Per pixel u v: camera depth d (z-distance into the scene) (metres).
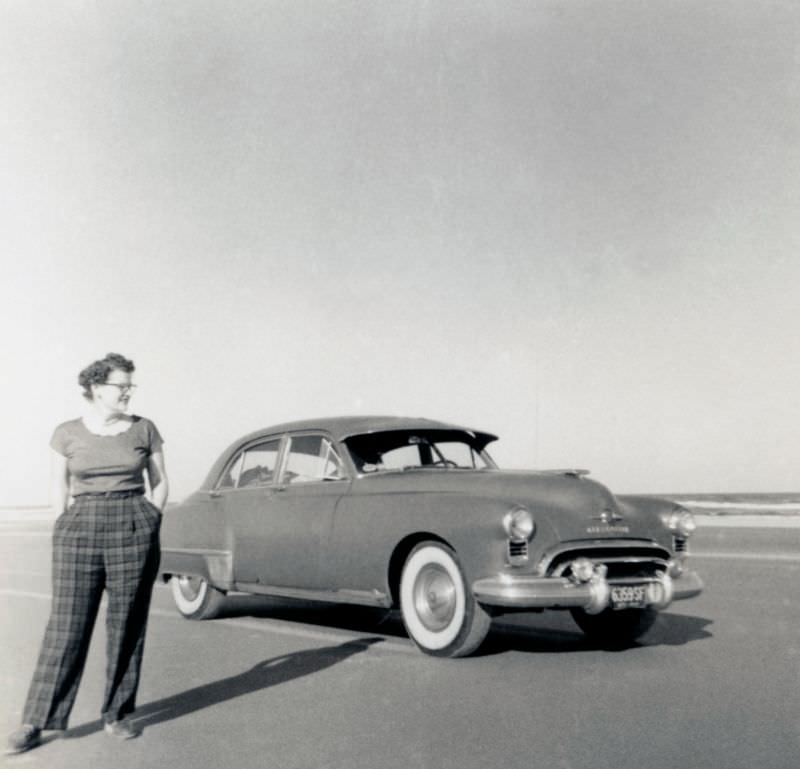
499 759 3.50
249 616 7.61
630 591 5.38
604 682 4.79
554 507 5.31
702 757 3.49
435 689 4.67
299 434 6.81
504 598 5.05
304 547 6.31
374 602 5.87
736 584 9.18
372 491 6.03
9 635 6.56
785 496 84.12
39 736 3.79
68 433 3.74
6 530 25.67
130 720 3.91
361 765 3.46
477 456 6.77
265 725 4.04
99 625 7.27
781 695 4.46
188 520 7.39
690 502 51.00
